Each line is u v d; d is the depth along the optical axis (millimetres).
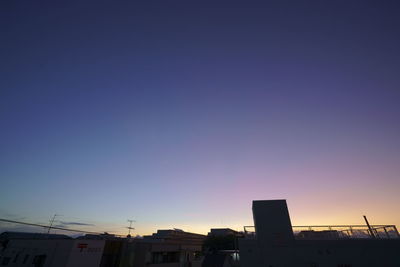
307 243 18328
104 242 28984
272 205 20406
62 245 25188
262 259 18172
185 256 40438
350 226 19578
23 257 27500
